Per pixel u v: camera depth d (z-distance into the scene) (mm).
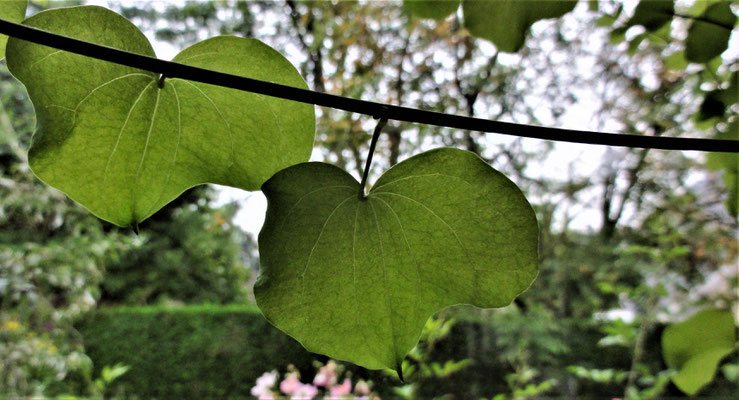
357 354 179
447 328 1351
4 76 1438
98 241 1529
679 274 1538
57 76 176
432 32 1772
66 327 1466
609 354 2096
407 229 180
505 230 176
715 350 234
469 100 1975
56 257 1351
